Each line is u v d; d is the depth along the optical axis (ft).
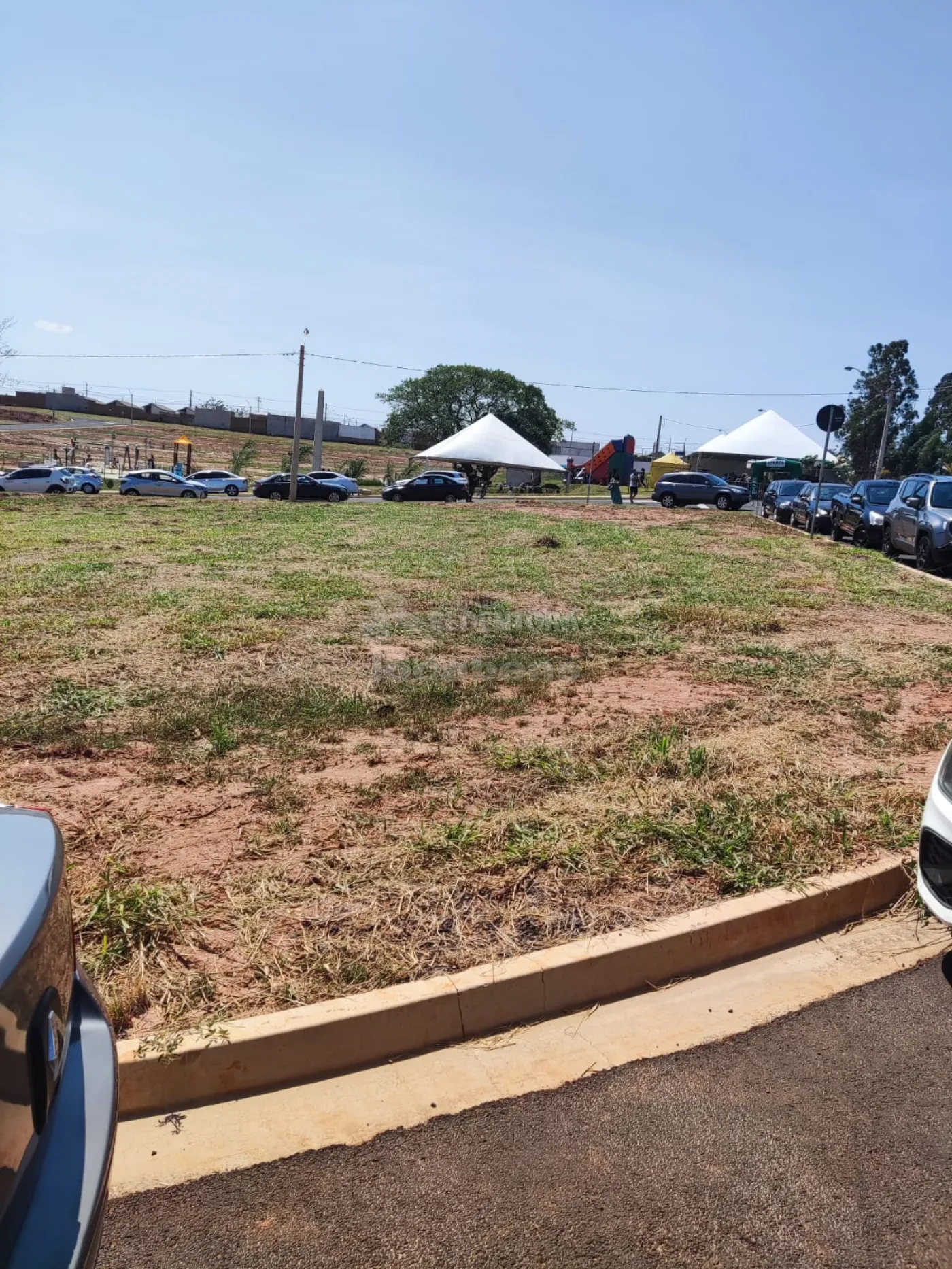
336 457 280.92
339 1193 8.42
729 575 50.08
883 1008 11.58
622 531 78.38
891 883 14.38
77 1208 5.67
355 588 43.34
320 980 11.01
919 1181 8.71
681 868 14.14
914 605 41.04
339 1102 9.68
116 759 18.80
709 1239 8.02
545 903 12.98
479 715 22.48
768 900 13.21
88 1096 6.42
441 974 11.24
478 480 182.29
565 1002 11.40
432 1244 7.89
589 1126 9.35
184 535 71.56
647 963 11.98
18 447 236.02
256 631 31.96
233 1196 8.36
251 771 17.98
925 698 25.07
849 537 76.33
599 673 27.09
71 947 6.84
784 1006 11.60
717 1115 9.56
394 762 18.79
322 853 14.37
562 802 16.31
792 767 18.45
